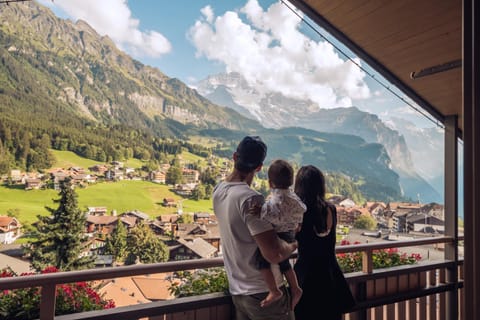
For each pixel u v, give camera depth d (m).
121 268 1.54
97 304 1.73
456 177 3.37
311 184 1.74
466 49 0.87
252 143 1.37
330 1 3.00
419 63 3.32
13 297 1.53
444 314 3.12
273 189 1.43
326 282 1.68
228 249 1.37
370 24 3.09
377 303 2.59
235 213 1.30
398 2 2.82
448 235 3.28
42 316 1.38
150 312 1.62
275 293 1.28
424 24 2.95
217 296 1.82
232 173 1.42
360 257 2.81
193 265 1.72
